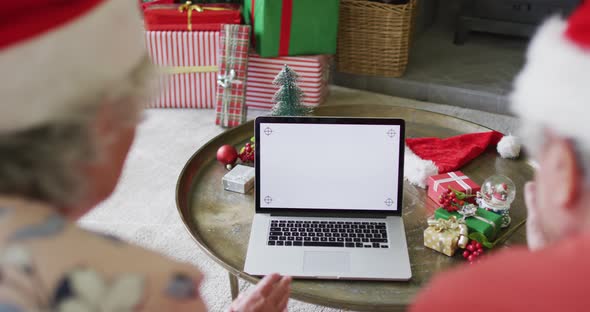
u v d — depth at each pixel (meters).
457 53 3.59
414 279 1.20
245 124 1.82
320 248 1.27
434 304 0.44
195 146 2.59
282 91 1.80
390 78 3.19
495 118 2.97
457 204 1.37
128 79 0.53
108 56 0.49
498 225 1.32
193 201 1.47
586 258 0.39
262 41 2.73
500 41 3.78
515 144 1.65
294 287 1.17
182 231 2.05
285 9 2.69
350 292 1.16
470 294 0.42
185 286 0.48
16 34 0.43
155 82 0.58
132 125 0.56
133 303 0.45
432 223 1.30
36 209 0.47
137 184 2.30
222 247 1.30
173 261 0.50
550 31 0.46
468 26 3.65
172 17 2.77
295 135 1.37
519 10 3.45
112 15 0.49
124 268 0.46
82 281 0.44
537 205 0.48
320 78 2.88
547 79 0.43
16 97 0.44
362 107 1.94
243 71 2.72
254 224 1.35
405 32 3.08
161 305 0.46
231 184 1.51
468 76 3.23
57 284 0.43
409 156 1.61
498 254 0.45
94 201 0.57
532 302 0.40
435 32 3.97
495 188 1.37
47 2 0.44
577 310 0.38
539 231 0.60
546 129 0.44
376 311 1.12
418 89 3.15
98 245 0.47
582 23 0.42
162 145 2.58
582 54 0.41
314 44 2.82
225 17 2.79
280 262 1.23
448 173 1.51
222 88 2.74
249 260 1.23
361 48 3.15
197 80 2.89
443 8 4.21
